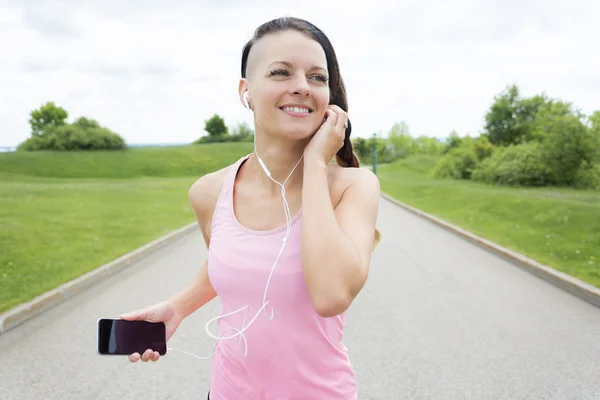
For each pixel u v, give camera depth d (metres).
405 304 6.14
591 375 4.12
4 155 51.75
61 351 4.62
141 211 16.20
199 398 3.76
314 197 1.13
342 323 1.31
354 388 1.35
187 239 11.66
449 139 81.31
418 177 57.59
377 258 9.35
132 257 8.92
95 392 3.84
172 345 4.80
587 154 30.16
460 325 5.34
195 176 53.56
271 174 1.30
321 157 1.19
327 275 1.07
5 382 4.00
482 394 3.81
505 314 5.75
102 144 61.66
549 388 3.90
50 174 47.69
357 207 1.22
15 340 4.91
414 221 16.64
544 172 32.38
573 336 5.02
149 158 58.25
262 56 1.24
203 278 1.60
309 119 1.23
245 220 1.30
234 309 1.27
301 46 1.22
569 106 31.47
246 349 1.24
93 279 7.27
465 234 12.35
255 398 1.29
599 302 6.18
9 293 6.20
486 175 39.03
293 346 1.22
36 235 10.57
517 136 57.22
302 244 1.11
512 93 58.44
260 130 1.29
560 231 12.03
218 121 102.69
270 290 1.19
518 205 17.84
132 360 1.46
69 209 15.52
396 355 4.54
